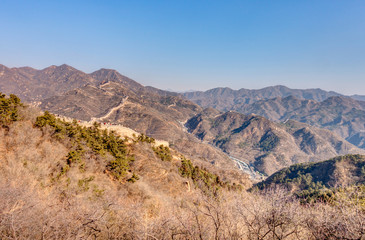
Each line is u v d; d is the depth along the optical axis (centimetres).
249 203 416
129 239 442
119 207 599
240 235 382
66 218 459
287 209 376
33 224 412
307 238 364
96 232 454
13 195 491
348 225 341
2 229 386
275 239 376
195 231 387
